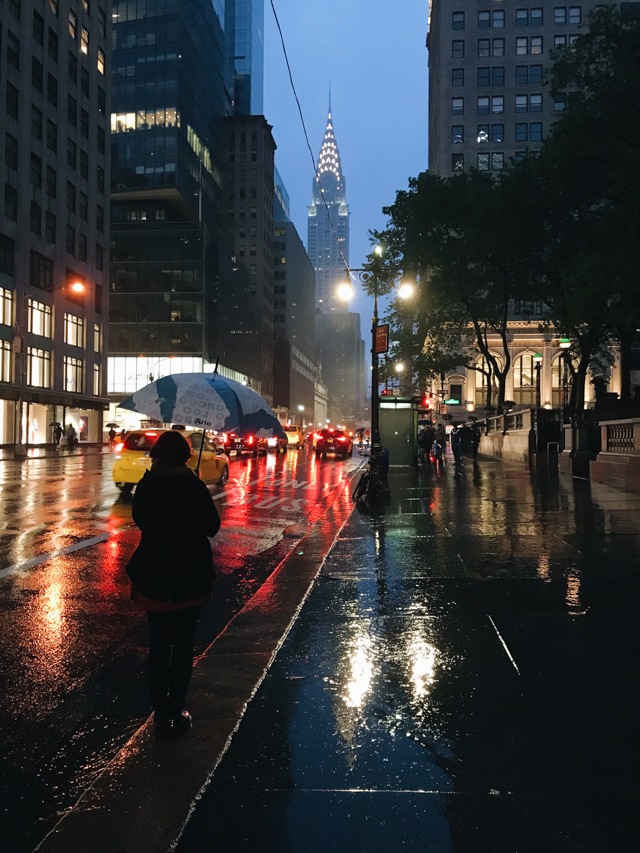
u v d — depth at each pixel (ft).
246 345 327.67
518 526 33.27
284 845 7.88
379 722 11.19
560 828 8.14
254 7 455.22
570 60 88.99
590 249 95.45
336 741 10.50
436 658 14.35
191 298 264.11
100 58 190.49
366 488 47.29
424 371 144.46
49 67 160.04
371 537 31.09
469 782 9.21
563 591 19.98
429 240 113.80
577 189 92.53
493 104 250.78
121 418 263.70
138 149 263.90
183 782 9.30
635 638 15.48
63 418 173.37
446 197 108.37
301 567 24.94
